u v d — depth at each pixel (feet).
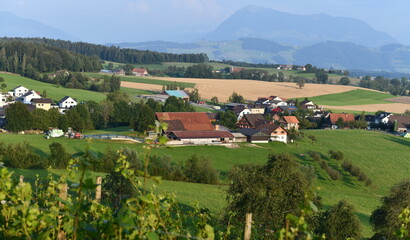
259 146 285.64
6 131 273.54
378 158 286.46
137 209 18.26
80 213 18.06
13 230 18.69
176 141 262.47
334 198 173.37
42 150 206.49
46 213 19.86
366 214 153.58
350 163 248.32
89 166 16.78
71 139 241.96
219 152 253.65
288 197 81.20
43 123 276.00
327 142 325.42
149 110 298.56
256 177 82.69
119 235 17.17
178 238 21.16
